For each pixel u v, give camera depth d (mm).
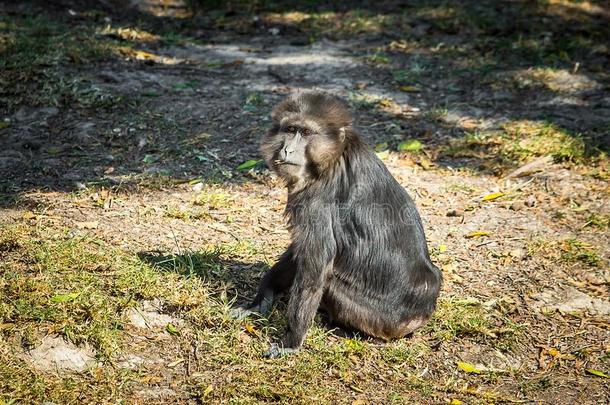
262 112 15789
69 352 8914
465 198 13469
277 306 10070
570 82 17875
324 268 9258
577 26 20906
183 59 18484
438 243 12086
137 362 8969
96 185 12922
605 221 12711
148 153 14219
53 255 10312
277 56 18953
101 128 14875
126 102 15789
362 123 15742
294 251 9344
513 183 13992
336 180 9266
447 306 10406
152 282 9984
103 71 16984
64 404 8242
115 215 11977
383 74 18016
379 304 9516
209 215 12211
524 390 9219
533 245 12039
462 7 21828
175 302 9789
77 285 9742
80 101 15570
